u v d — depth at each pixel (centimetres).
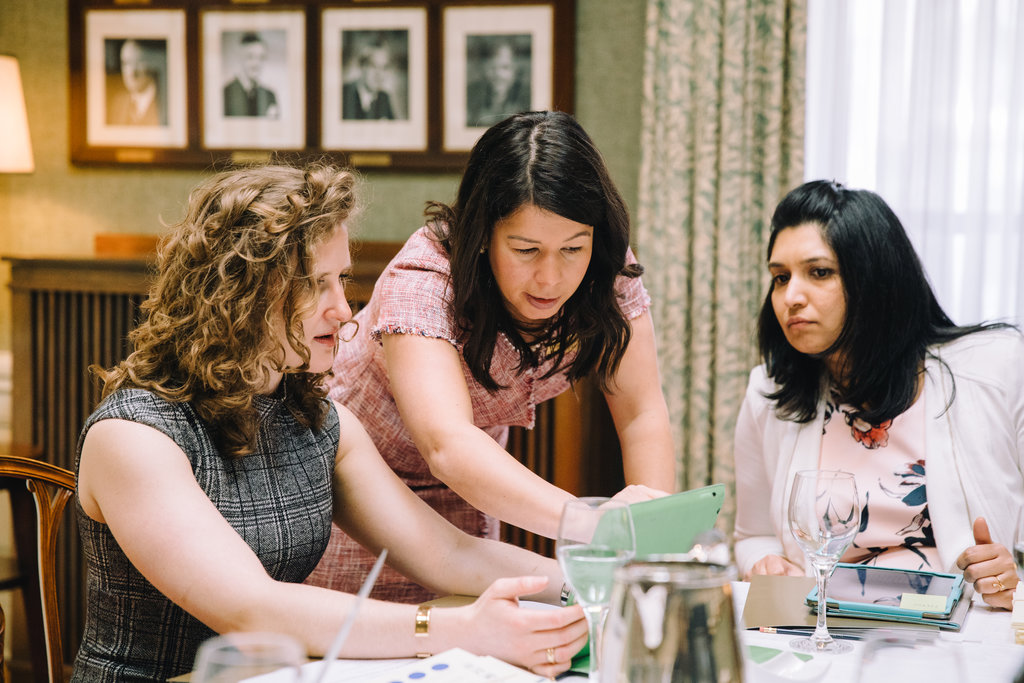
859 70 298
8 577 263
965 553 145
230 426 129
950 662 77
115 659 128
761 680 103
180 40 325
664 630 73
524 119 150
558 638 113
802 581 148
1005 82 291
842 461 188
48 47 334
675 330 298
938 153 293
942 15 289
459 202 155
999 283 295
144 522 117
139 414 124
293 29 319
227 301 126
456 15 311
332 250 132
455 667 109
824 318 185
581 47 307
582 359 171
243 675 74
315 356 135
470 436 143
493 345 160
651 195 299
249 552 120
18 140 302
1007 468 183
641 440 177
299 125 321
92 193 335
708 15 290
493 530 193
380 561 90
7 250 339
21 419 313
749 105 291
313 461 141
